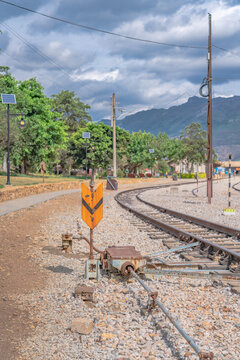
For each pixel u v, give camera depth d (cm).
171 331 442
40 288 616
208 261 787
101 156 6950
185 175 9669
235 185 5288
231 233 1126
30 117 5159
